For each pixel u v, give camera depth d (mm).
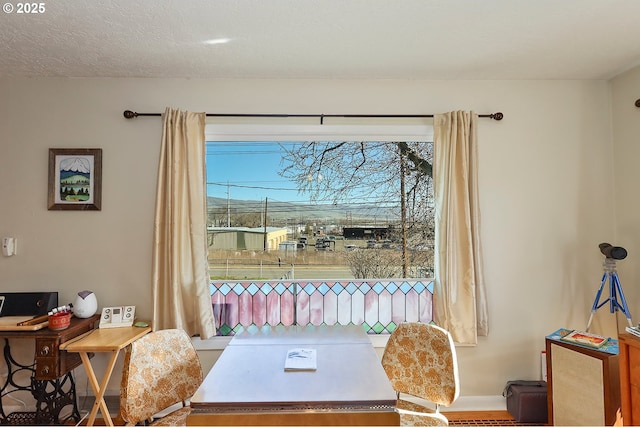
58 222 2510
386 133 2752
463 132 2506
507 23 1894
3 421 2283
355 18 1844
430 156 2820
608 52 2221
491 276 2588
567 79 2639
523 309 2580
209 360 2529
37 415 2148
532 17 1838
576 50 2195
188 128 2475
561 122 2635
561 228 2611
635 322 2436
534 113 2635
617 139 2582
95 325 2447
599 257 2602
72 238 2510
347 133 2758
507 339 2564
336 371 1571
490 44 2117
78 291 2500
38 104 2523
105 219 2520
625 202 2525
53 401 2172
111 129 2539
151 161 2541
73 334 2156
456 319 2457
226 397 1339
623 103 2531
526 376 2555
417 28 1938
